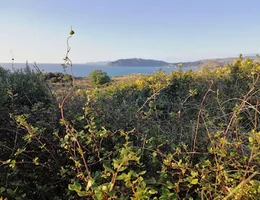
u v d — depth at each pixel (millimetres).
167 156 1670
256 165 1480
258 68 3570
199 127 2164
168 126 2387
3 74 3504
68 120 2229
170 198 1429
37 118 2344
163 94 3498
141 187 1312
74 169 1712
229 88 3584
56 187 1901
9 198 1697
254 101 2830
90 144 1906
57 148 2023
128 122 2256
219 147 1705
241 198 1312
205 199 1494
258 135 1452
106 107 2459
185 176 1639
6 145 2139
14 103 2729
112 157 1916
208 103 3016
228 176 1490
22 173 1911
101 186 1241
